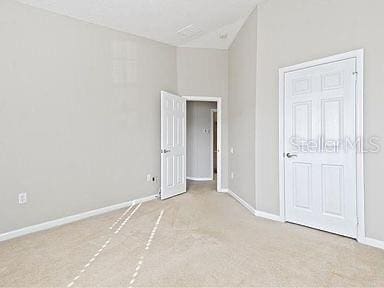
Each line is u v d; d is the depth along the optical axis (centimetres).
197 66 534
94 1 326
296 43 332
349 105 286
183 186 533
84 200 372
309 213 323
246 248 262
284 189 346
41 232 314
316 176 315
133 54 438
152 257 243
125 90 425
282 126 346
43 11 327
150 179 470
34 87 320
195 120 718
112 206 409
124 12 362
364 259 239
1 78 293
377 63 266
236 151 482
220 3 364
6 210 298
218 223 343
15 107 304
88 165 377
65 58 349
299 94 329
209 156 721
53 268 223
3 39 294
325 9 305
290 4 338
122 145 422
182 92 527
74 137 360
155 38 468
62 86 346
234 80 497
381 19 263
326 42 305
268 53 362
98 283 200
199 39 493
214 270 219
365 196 276
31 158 318
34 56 319
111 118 405
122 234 303
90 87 378
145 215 379
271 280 203
